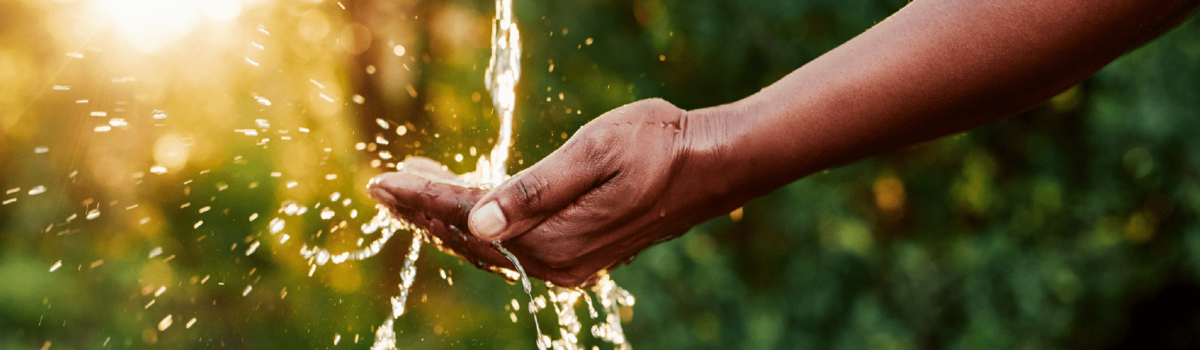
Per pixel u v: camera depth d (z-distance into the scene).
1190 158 3.17
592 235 0.98
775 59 3.17
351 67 2.75
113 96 2.90
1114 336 3.55
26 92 3.41
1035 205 3.54
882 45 0.83
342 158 2.76
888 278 3.55
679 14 3.08
